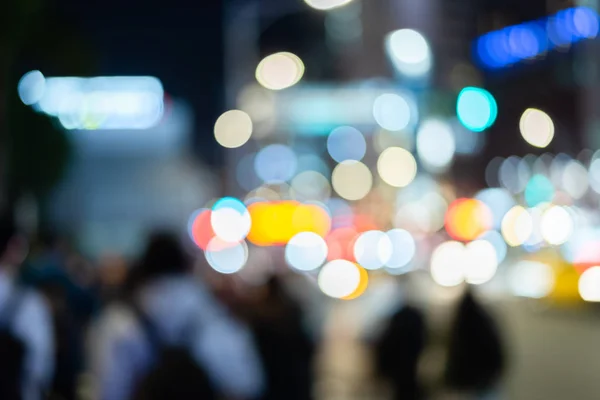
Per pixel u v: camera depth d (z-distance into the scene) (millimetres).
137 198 40000
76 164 40156
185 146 40906
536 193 77688
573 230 49812
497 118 65938
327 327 25453
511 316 30344
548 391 17281
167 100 41844
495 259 45344
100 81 44219
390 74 84812
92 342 15938
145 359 7531
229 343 7617
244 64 66750
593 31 45375
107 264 24875
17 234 9484
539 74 57375
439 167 84000
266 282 11609
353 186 101375
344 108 78125
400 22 78000
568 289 29484
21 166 43375
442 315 14852
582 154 63406
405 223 80625
